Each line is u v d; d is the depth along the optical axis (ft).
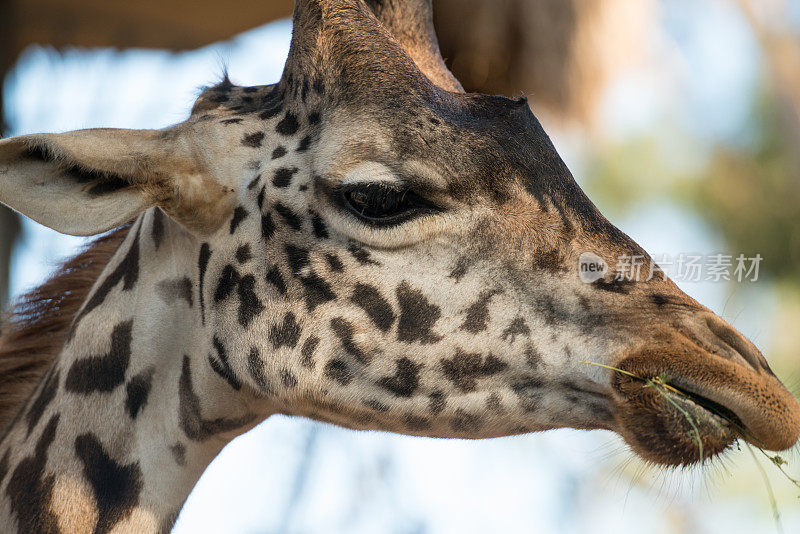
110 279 21.47
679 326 18.16
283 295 19.35
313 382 19.29
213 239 20.13
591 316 18.52
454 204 18.63
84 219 19.26
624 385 18.11
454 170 18.54
